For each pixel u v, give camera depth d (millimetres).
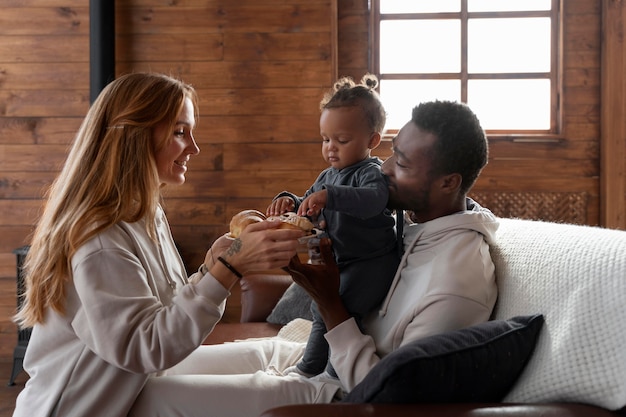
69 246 1711
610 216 4684
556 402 1553
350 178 2166
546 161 4809
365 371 1741
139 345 1645
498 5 4879
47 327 1773
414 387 1471
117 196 1787
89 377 1728
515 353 1614
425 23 4898
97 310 1653
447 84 4922
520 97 4895
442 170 1841
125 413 1740
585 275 1617
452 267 1776
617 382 1495
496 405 1460
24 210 4734
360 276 1967
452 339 1567
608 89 4672
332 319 1847
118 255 1702
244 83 4797
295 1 4762
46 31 4695
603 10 4695
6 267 4734
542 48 4879
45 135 4723
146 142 1847
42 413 1720
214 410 1771
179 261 2137
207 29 4793
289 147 4797
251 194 4824
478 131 1864
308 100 4777
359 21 4895
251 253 1695
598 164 4793
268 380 1819
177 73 4812
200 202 4840
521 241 1923
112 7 4629
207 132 4820
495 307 1901
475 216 1875
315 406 1438
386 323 1915
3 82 4723
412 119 1877
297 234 1729
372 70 4875
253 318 3598
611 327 1521
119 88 1888
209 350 2232
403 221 2051
